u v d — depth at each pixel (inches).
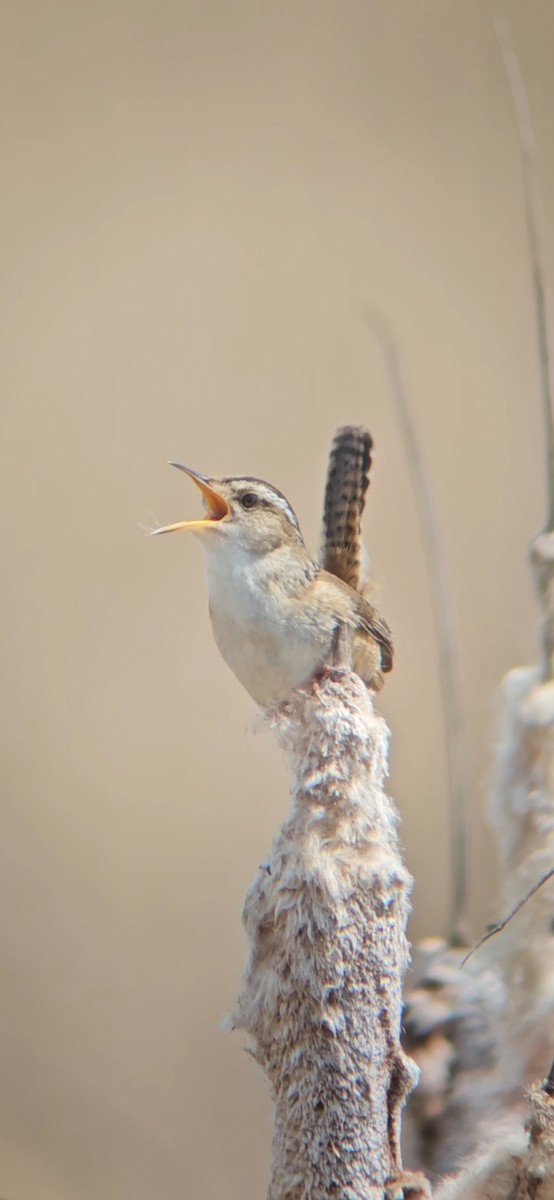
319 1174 134.3
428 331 151.6
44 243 155.8
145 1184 141.6
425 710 145.2
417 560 147.8
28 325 151.9
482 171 157.6
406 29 162.9
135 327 152.2
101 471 150.7
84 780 147.4
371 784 135.0
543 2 161.9
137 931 145.3
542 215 155.2
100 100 161.3
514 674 137.2
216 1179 141.9
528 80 160.9
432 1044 136.0
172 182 159.3
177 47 164.6
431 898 141.8
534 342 151.8
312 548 147.4
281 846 134.9
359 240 155.0
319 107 162.2
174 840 146.9
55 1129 142.0
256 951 134.7
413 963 136.6
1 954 144.8
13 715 148.3
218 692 148.9
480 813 142.6
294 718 135.3
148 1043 143.4
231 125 161.5
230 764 148.0
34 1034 143.4
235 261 154.6
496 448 150.1
